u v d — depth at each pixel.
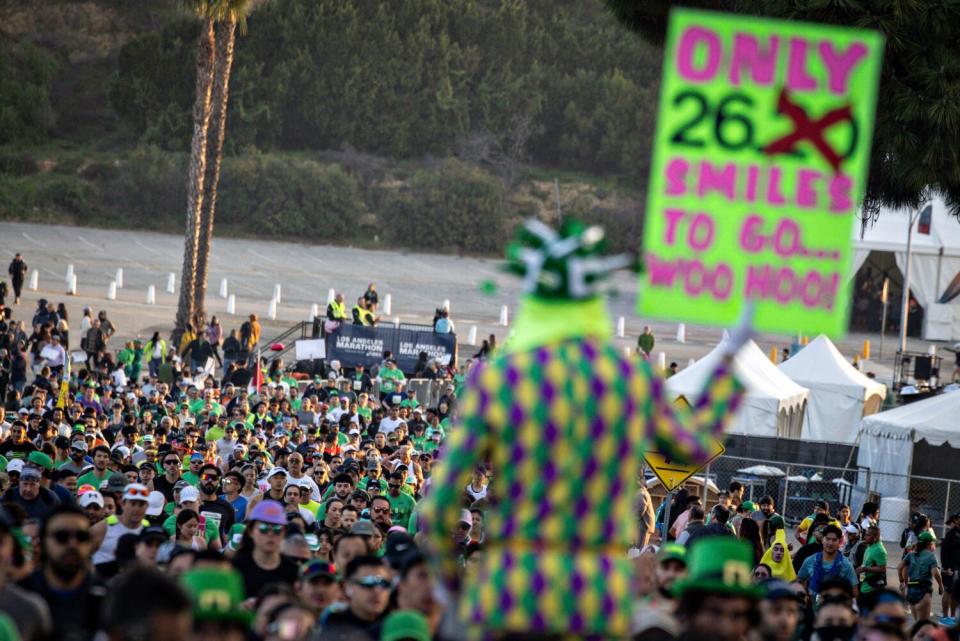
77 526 23.30
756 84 15.52
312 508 53.03
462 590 11.93
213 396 95.50
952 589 43.81
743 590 17.61
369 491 57.19
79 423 71.69
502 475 11.53
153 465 54.53
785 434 111.56
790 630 23.61
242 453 65.69
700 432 12.09
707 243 15.57
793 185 15.53
